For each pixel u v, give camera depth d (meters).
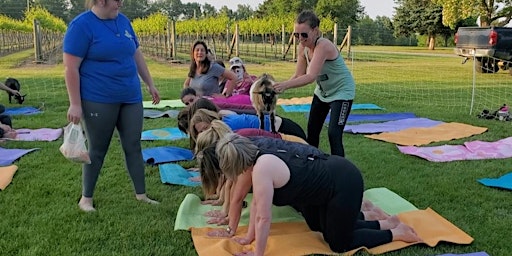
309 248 3.05
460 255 3.00
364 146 5.90
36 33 18.86
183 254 3.05
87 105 3.57
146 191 4.20
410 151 5.59
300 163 2.84
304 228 3.41
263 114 3.83
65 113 7.85
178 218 3.53
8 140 5.82
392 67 19.08
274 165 2.72
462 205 3.93
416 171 4.86
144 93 10.62
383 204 3.88
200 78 6.00
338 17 43.81
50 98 9.52
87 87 3.55
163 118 7.50
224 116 4.01
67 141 3.46
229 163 2.67
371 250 3.07
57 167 4.78
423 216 3.57
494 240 3.28
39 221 3.48
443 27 39.62
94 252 3.04
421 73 16.31
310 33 4.04
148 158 5.00
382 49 36.69
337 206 2.88
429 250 3.11
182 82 12.77
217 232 3.26
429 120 7.47
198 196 4.07
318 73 3.99
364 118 7.74
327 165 2.92
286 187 2.77
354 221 2.95
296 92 11.00
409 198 4.09
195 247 3.10
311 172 2.83
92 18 3.49
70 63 3.44
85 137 4.01
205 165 2.79
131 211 3.71
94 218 3.56
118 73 3.60
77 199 3.93
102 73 3.55
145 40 34.88
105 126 3.65
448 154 5.48
